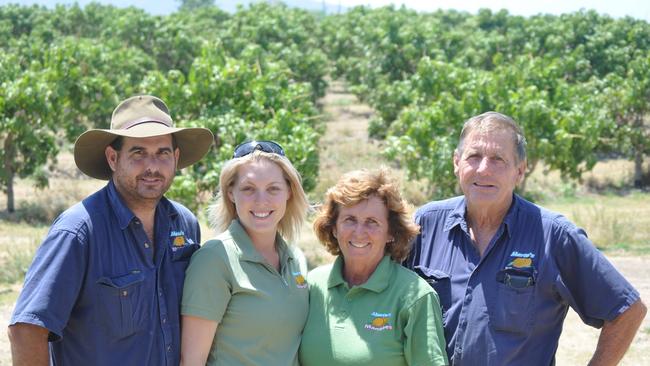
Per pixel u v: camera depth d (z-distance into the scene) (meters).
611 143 22.08
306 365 3.43
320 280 3.58
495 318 3.30
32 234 14.84
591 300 3.32
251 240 3.43
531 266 3.31
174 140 3.51
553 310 3.34
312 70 35.41
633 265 11.39
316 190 17.89
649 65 26.20
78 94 21.84
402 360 3.33
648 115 23.83
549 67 25.06
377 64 36.12
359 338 3.33
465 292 3.39
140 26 39.78
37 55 34.88
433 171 15.35
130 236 3.17
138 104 3.36
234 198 3.45
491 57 39.69
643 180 22.31
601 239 13.23
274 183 3.39
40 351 2.93
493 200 3.35
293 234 3.64
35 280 2.96
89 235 3.06
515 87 21.56
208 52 16.66
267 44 39.66
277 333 3.34
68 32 49.47
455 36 39.66
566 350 7.51
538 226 3.38
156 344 3.16
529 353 3.31
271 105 14.38
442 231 3.59
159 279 3.23
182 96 13.93
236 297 3.30
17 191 21.08
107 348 3.05
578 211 15.36
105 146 3.34
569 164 16.44
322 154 24.34
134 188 3.21
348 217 3.47
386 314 3.34
